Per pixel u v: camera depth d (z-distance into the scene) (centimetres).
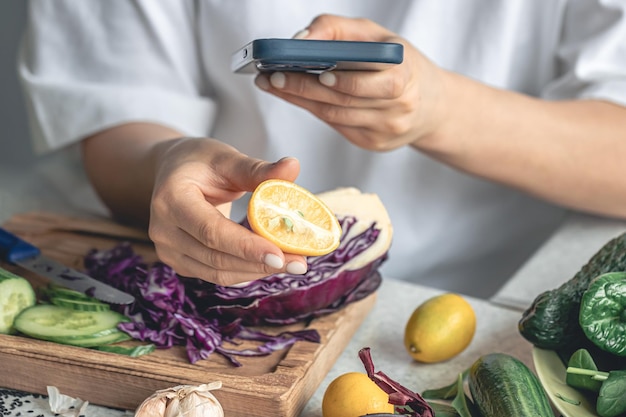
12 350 81
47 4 132
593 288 74
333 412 71
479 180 137
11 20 219
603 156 117
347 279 90
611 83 123
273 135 135
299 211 69
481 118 110
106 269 97
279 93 91
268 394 74
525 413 67
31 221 117
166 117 131
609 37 123
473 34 130
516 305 101
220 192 78
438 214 138
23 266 96
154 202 77
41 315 86
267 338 85
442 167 135
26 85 133
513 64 135
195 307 88
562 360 79
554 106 118
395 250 140
